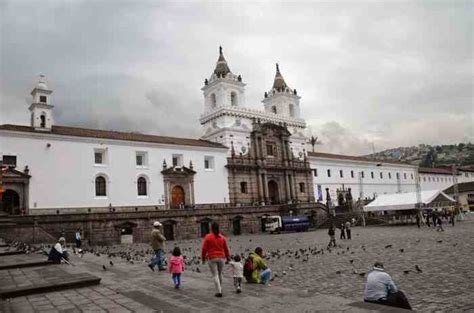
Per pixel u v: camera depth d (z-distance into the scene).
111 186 55.41
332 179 90.31
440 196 60.72
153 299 12.60
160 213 54.09
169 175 61.66
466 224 54.16
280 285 17.39
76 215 46.72
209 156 68.12
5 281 16.42
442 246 28.00
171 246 42.75
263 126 77.12
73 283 14.88
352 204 82.12
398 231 48.88
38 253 28.08
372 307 10.13
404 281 16.42
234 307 11.20
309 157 86.38
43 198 48.94
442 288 14.55
